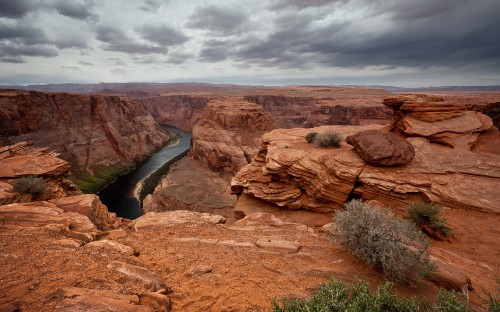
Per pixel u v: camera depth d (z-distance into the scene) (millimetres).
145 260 7383
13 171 21047
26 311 4414
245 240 9344
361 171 15234
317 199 16734
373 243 6660
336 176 15586
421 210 11562
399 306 4422
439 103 19281
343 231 7426
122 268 6211
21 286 5211
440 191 13406
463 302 4934
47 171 21750
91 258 6742
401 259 6156
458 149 16500
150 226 10945
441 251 9359
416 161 15594
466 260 8891
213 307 5328
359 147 16094
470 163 15273
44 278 5566
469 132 17953
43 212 10367
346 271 6758
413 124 18781
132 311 4555
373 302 4398
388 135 16094
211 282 6262
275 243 8797
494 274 8039
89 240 8430
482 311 5688
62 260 6484
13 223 9297
